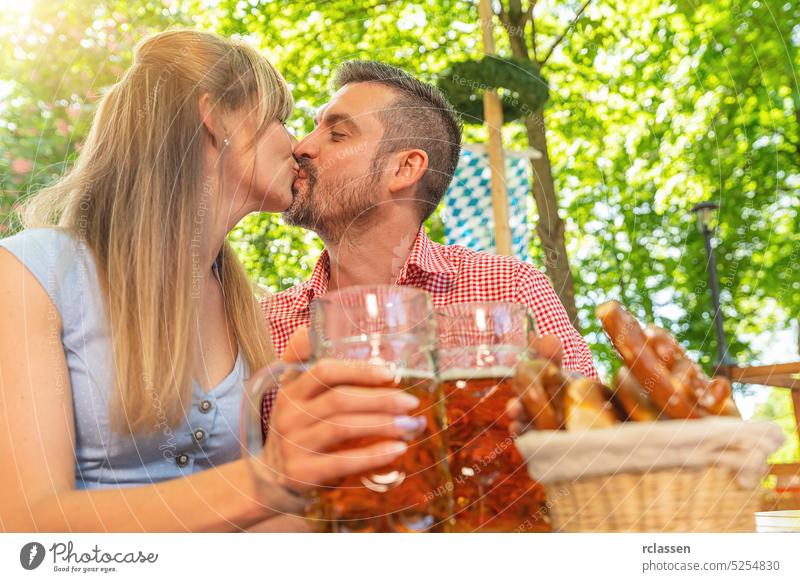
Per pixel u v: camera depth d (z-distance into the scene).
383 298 0.37
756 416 0.49
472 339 0.43
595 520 0.37
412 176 0.75
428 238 0.95
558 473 0.36
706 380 0.38
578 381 0.39
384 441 0.34
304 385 0.34
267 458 0.35
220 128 0.65
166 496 0.40
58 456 0.51
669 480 0.36
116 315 0.59
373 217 0.77
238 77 0.65
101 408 0.59
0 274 0.57
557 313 0.93
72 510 0.42
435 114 0.73
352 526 0.36
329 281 0.88
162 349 0.60
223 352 0.68
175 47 0.65
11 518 0.44
